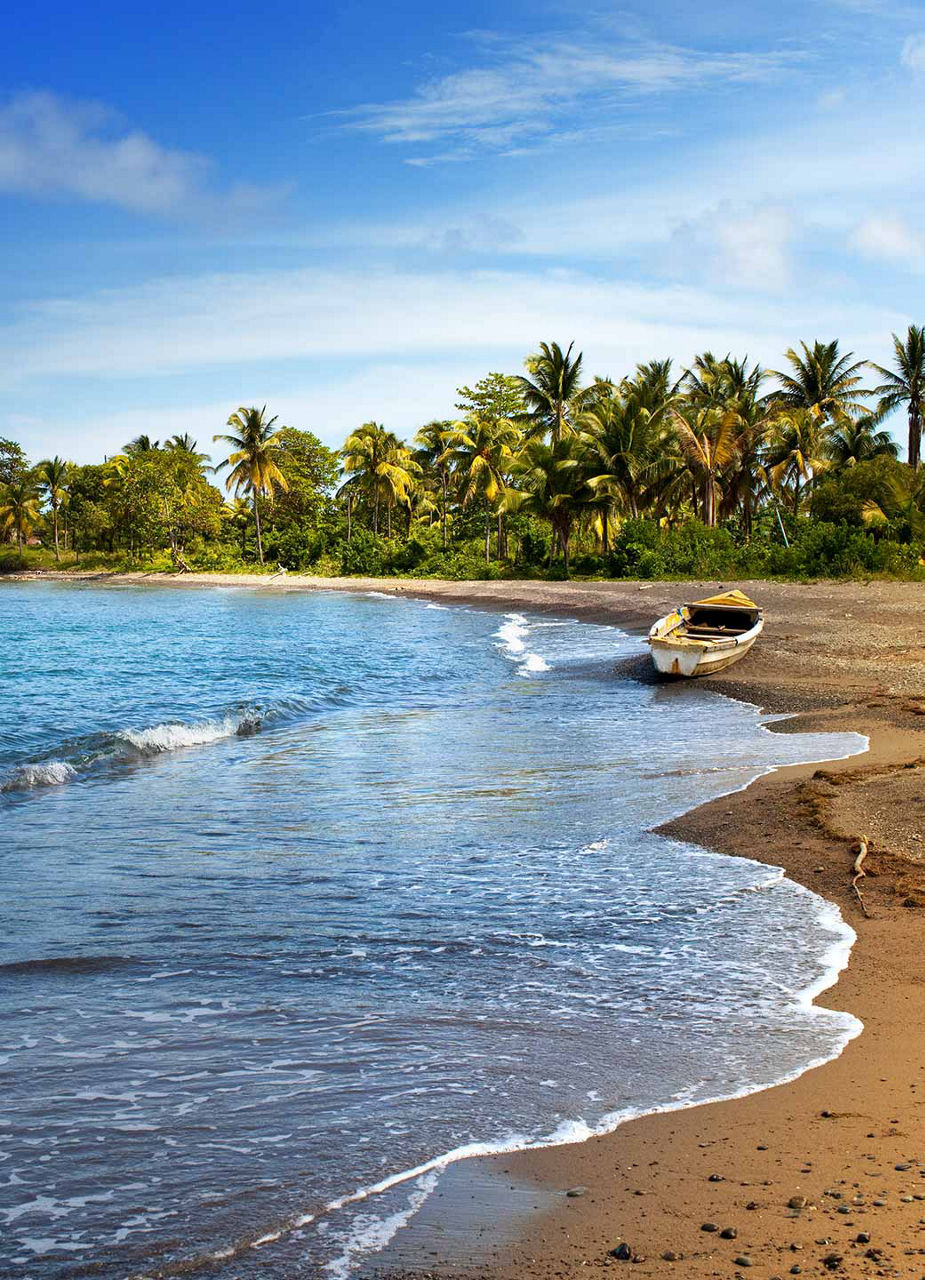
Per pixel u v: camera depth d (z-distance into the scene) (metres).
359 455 73.56
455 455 64.81
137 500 90.69
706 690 19.34
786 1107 4.31
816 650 22.44
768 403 58.09
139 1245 3.52
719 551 48.44
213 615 48.09
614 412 52.62
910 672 19.00
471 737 15.33
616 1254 3.28
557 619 37.78
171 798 11.53
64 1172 4.00
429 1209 3.66
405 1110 4.43
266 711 18.06
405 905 7.40
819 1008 5.40
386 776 12.54
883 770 10.74
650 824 9.59
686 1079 4.64
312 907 7.39
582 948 6.45
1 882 8.10
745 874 7.89
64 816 10.64
